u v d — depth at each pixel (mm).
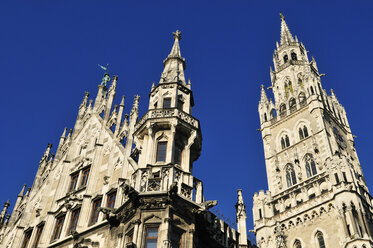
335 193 50625
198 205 26047
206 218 28656
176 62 37625
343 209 48969
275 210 58188
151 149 29391
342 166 53562
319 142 60625
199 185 28375
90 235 27609
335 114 69250
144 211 25219
